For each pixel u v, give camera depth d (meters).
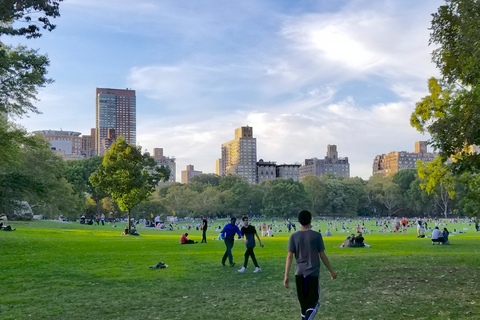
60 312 9.97
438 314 9.05
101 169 50.19
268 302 10.67
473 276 13.98
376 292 11.60
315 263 7.72
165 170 52.25
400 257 20.28
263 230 63.22
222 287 12.82
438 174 31.23
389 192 175.62
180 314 9.63
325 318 9.01
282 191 157.75
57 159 79.62
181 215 162.25
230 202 162.62
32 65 27.72
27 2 19.22
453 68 17.25
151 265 18.23
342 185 173.25
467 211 29.61
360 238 28.48
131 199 50.12
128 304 10.75
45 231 48.59
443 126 16.25
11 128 36.81
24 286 13.32
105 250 26.28
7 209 32.75
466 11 15.21
